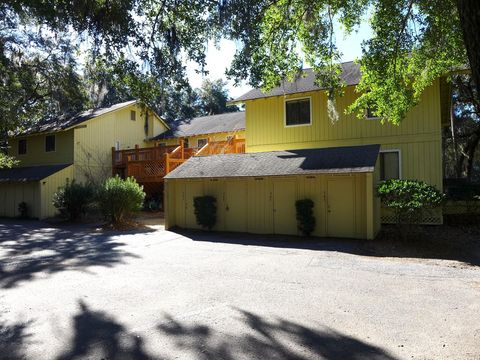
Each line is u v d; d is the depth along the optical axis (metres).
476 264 7.84
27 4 6.97
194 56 7.88
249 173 12.62
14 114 19.66
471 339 3.94
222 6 7.25
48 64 18.48
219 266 7.93
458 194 13.95
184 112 36.53
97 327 4.52
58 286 6.48
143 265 8.14
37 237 13.16
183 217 14.96
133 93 8.09
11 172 23.62
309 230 12.08
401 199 10.19
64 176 21.83
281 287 6.16
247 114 17.47
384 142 14.62
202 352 3.78
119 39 7.22
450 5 8.53
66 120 24.33
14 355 3.80
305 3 9.02
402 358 3.55
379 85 11.19
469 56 3.52
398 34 9.90
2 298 5.82
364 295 5.62
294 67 9.42
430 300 5.32
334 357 3.61
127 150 23.53
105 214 15.61
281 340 4.04
